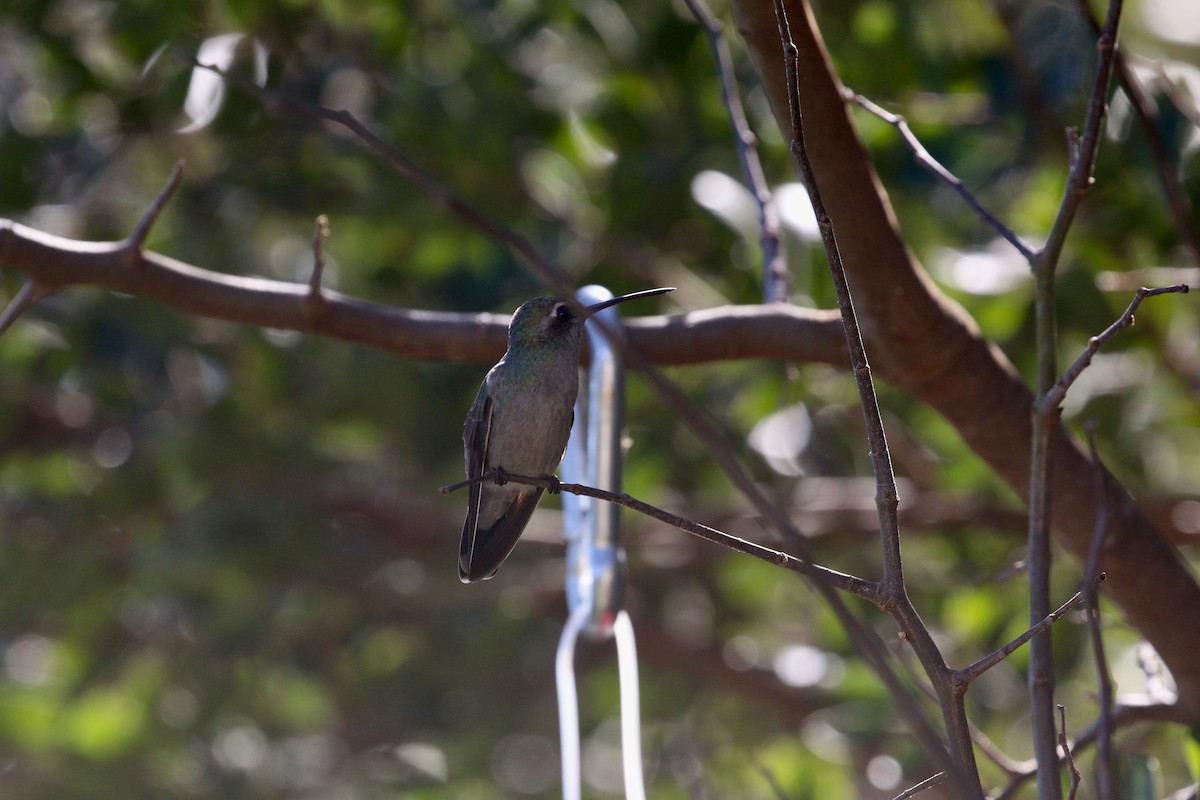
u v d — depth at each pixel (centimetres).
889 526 381
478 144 1084
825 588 380
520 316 664
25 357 1342
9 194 1158
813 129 557
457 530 1554
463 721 1658
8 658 1875
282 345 1402
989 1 1045
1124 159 892
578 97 1139
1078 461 641
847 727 1135
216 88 1036
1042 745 465
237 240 1365
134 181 1348
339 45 1115
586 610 575
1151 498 1103
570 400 658
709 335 687
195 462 1416
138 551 1473
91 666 1585
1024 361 1016
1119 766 600
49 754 1549
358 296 1427
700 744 1379
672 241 1198
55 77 1116
